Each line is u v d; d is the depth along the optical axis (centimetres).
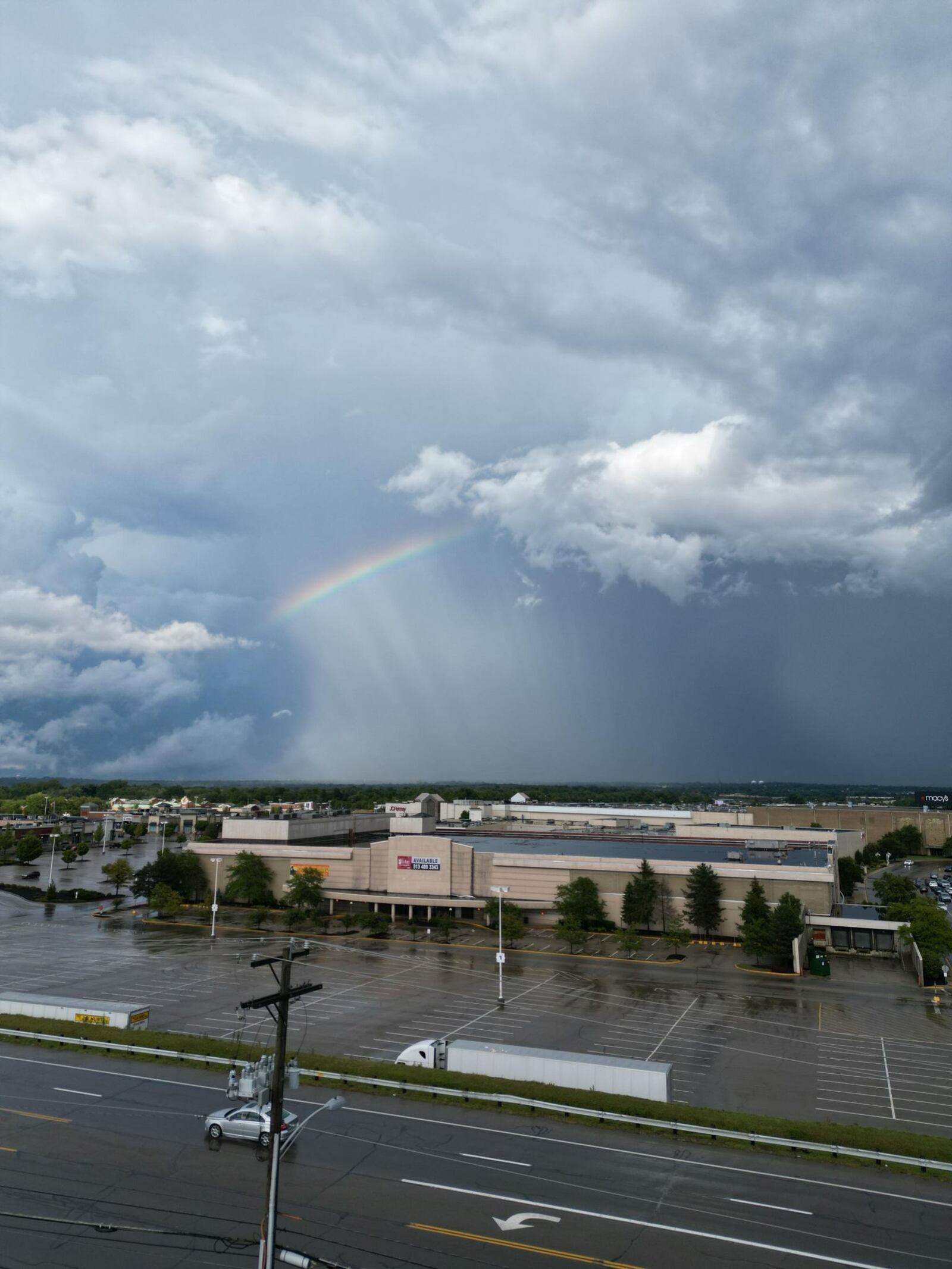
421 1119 5359
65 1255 3675
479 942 12569
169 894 14250
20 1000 7519
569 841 16750
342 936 12988
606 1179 4559
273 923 13938
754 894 12094
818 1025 8338
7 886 18350
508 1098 5600
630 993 9538
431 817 17600
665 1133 5234
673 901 13250
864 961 11638
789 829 17588
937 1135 5556
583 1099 5559
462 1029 7862
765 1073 6800
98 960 10944
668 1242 3900
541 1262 3694
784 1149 5012
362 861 15062
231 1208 4119
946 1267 3741
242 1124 4938
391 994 9238
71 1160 4631
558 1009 8719
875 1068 7006
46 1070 6153
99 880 19862
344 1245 3791
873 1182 4606
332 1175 4519
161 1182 4394
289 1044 7225
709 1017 8550
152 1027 7694
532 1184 4478
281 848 15650
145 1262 3616
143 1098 5641
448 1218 4072
